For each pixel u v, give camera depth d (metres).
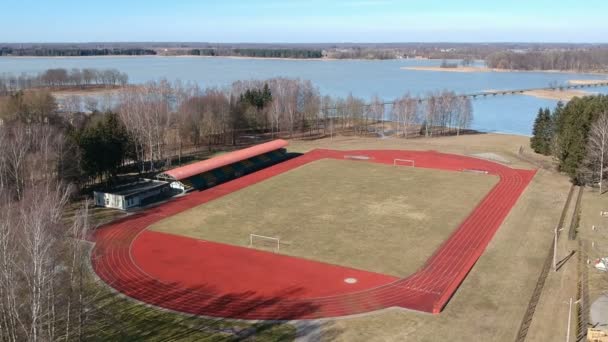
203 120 131.62
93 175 88.69
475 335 44.78
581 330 45.28
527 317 47.78
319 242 66.69
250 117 147.25
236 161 104.81
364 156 123.06
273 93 173.75
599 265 58.44
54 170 78.19
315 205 82.88
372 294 52.41
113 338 43.56
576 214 78.31
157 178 92.25
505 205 82.69
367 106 173.12
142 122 107.56
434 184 95.75
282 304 50.19
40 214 38.16
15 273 39.19
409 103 160.25
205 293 52.44
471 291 53.19
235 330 45.25
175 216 77.56
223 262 60.44
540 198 86.62
